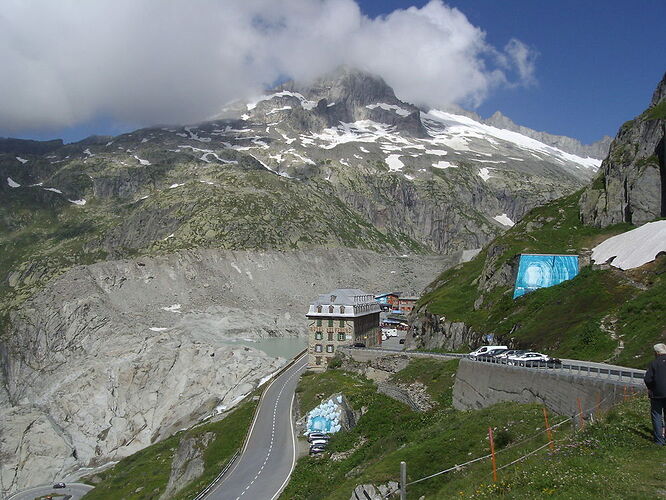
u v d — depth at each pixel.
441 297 115.06
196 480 67.44
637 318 57.03
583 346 57.59
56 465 150.75
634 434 24.23
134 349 191.12
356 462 50.28
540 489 21.78
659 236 76.69
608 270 76.50
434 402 62.53
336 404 65.44
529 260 89.19
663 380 22.02
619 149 110.31
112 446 158.25
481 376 51.09
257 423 76.94
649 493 18.72
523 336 71.06
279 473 57.31
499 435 35.81
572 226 109.25
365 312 117.31
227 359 172.25
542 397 39.53
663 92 116.25
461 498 25.47
